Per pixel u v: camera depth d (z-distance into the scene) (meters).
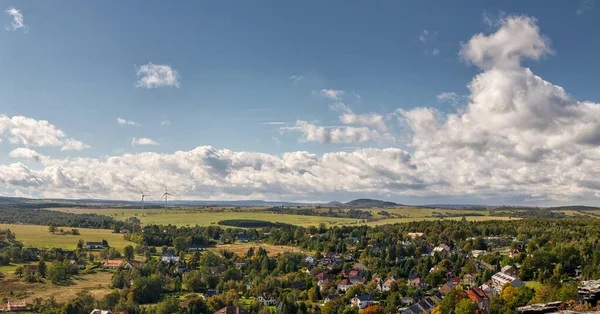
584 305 67.88
